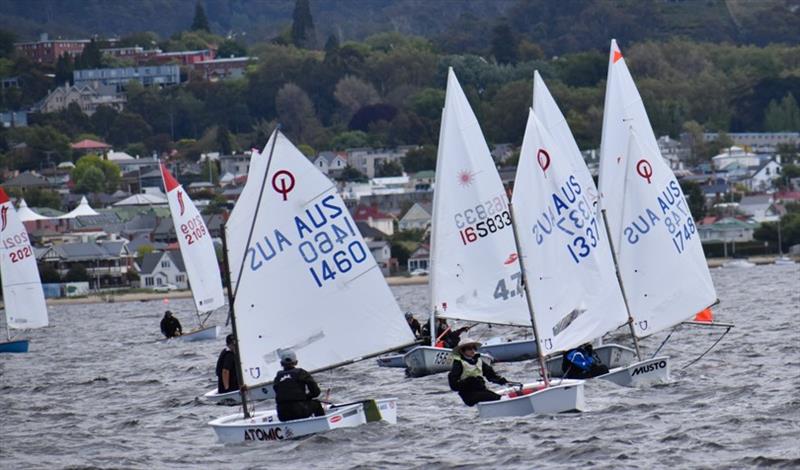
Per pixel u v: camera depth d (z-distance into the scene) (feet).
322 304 402.31
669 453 352.49
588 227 450.71
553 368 510.99
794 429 376.27
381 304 405.59
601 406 424.87
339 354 403.54
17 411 528.63
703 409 416.05
